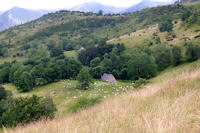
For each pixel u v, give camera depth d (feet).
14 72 223.30
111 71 230.89
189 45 174.50
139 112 13.91
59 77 208.13
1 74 237.86
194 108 12.23
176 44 223.10
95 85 162.40
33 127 17.62
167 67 196.34
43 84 197.57
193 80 20.18
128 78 213.46
